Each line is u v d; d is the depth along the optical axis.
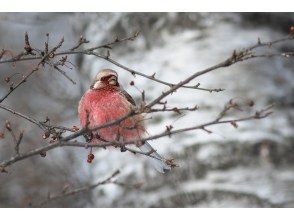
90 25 12.42
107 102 8.16
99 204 10.70
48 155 13.43
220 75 10.73
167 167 8.10
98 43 12.03
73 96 13.96
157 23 11.59
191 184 10.09
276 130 10.38
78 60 12.61
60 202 12.71
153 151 6.88
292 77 11.04
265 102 10.53
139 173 10.49
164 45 11.37
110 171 10.75
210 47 11.10
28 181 13.19
